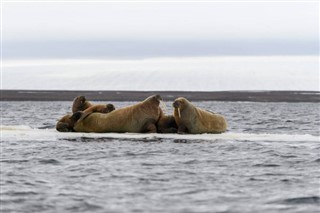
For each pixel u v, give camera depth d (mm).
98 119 128250
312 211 63562
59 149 108062
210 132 130750
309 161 97312
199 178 81125
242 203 66562
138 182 77812
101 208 64062
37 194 70375
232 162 95688
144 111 126438
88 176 82062
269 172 86688
